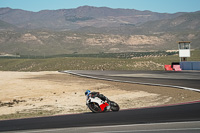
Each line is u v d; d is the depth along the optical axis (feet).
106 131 33.83
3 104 71.10
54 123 40.27
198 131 31.99
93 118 42.37
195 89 77.77
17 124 41.42
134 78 122.01
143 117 41.01
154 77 122.83
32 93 87.76
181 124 35.55
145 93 78.84
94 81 115.55
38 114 53.72
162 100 65.31
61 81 117.70
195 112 42.98
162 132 32.22
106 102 47.16
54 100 74.74
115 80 115.24
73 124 38.73
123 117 41.78
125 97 74.28
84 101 71.61
